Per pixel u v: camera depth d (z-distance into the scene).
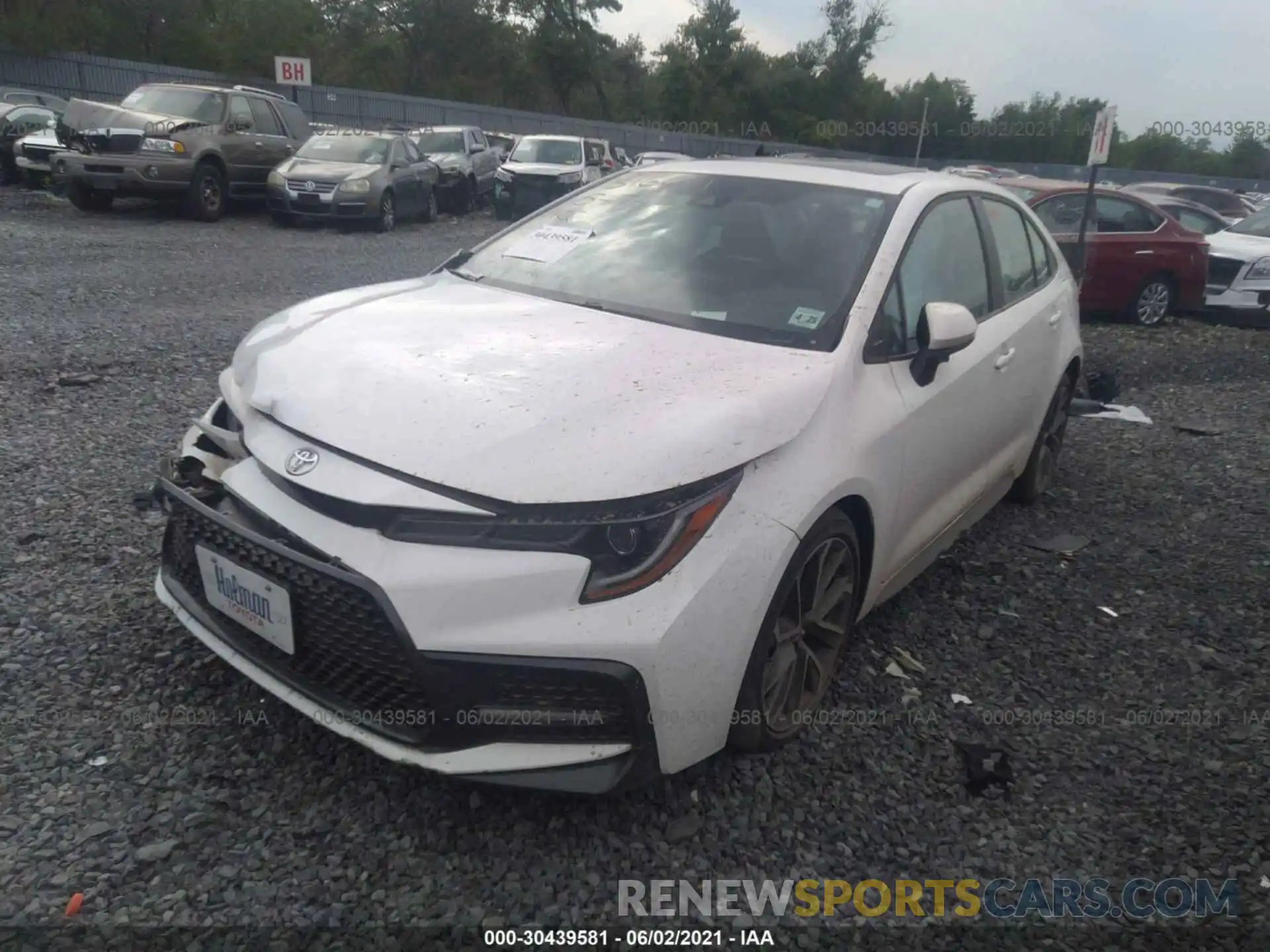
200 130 15.20
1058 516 5.42
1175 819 2.99
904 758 3.17
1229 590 4.58
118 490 4.64
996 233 4.59
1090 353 10.12
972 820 2.92
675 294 3.52
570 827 2.72
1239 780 3.19
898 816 2.91
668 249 3.76
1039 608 4.30
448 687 2.44
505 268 3.96
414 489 2.48
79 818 2.61
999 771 3.13
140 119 14.81
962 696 3.56
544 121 41.22
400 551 2.47
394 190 16.34
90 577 3.80
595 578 2.47
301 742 2.96
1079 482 6.02
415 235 16.28
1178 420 7.68
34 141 17.06
